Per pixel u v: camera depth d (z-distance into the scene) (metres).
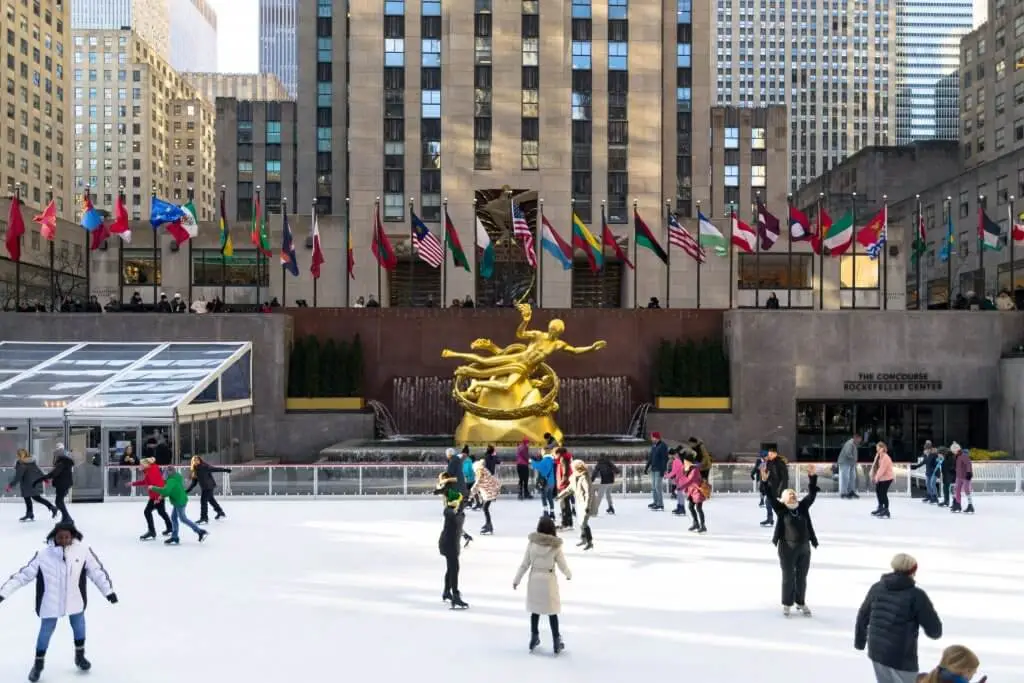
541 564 10.99
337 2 78.62
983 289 62.38
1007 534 19.58
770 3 189.38
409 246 59.66
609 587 14.44
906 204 85.50
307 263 56.56
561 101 60.53
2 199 63.50
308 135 78.50
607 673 10.23
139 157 163.62
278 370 36.69
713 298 57.00
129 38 163.62
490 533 19.44
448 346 38.66
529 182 60.09
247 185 87.56
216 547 17.94
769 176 88.75
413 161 60.62
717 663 10.59
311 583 14.75
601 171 61.38
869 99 190.00
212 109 184.50
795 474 26.23
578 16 62.09
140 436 27.53
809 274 56.38
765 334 37.53
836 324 37.66
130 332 36.47
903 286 56.34
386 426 37.75
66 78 115.56
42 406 26.83
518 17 60.81
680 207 78.19
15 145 101.06
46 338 36.44
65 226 71.69
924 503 24.72
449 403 38.25
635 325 38.84
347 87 78.12
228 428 33.41
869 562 16.48
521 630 11.98
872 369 37.66
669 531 19.91
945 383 37.81
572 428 38.16
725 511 23.11
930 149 96.12
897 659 8.01
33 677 9.90
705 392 37.81
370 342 38.66
